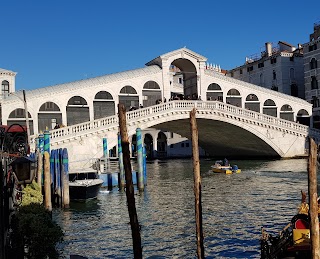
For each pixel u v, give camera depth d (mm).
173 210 19203
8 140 11867
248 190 24328
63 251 13312
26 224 9625
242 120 40438
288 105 47969
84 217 18312
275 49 61625
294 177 29469
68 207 20375
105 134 32875
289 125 42875
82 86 37750
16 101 34719
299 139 43438
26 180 10070
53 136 30953
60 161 20781
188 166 44906
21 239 9555
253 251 12844
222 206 19688
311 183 6605
